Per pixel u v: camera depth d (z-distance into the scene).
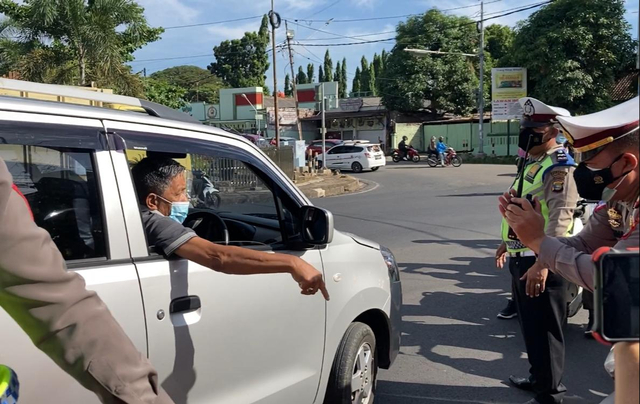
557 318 3.70
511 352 5.15
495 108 35.59
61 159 2.33
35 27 15.86
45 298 1.48
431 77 42.31
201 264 2.52
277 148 23.23
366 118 47.00
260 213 3.34
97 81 16.48
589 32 31.53
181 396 2.52
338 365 3.43
